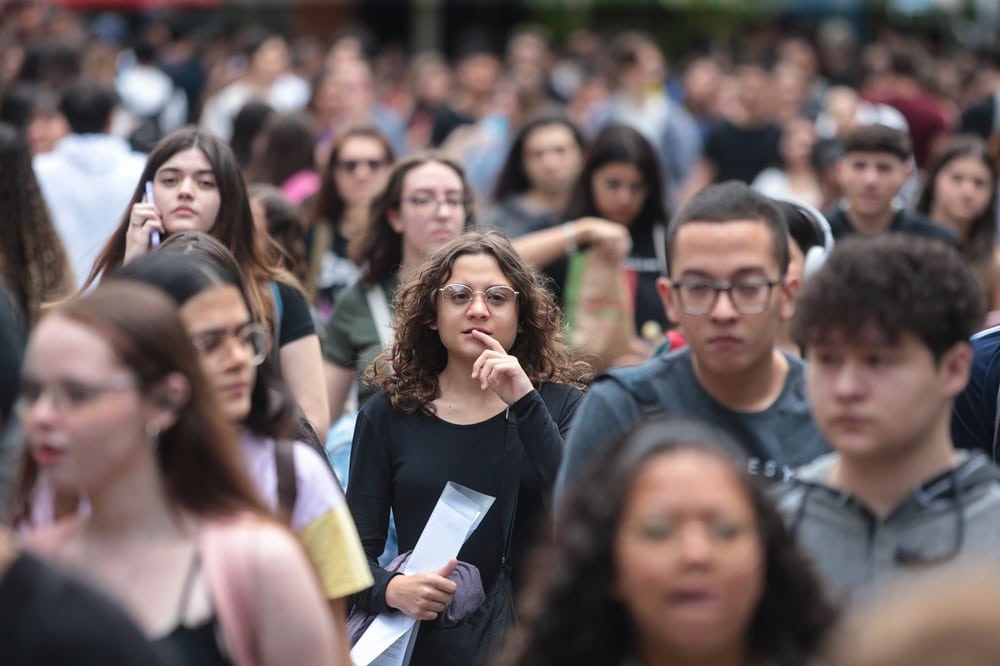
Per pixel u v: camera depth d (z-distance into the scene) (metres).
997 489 7.70
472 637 11.04
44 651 6.10
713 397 9.49
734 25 62.28
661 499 6.51
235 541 7.30
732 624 6.56
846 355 7.55
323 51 48.50
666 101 37.31
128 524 7.34
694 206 9.44
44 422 7.06
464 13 64.88
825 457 8.58
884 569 7.66
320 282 19.05
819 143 24.59
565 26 64.56
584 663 6.70
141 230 12.55
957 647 4.85
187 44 38.31
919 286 7.45
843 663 5.27
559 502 9.15
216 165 12.70
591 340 15.82
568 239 16.08
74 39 35.22
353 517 11.45
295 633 7.30
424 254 15.26
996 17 60.38
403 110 45.03
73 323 7.11
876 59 46.12
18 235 13.84
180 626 7.15
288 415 8.92
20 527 8.18
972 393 11.70
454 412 11.52
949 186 19.95
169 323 7.29
